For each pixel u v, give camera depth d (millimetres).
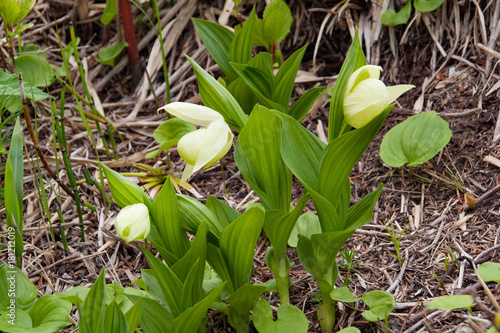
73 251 1092
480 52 1214
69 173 1084
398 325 951
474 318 880
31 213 1141
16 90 1124
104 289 847
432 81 1240
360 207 946
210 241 917
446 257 1012
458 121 1160
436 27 1279
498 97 1156
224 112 925
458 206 1074
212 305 947
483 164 1103
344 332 902
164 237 910
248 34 1089
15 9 1151
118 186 895
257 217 876
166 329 905
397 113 1216
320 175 899
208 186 1192
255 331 975
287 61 1052
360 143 881
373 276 1017
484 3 1239
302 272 1037
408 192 1115
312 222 1047
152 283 932
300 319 916
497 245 999
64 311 918
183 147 865
